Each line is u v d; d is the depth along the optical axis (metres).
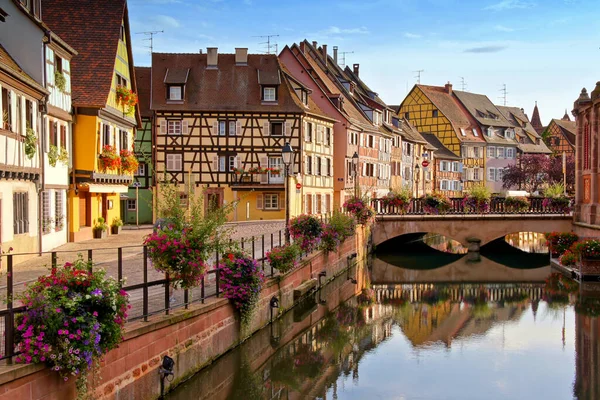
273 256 18.44
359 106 55.97
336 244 27.03
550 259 36.34
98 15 27.50
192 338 12.47
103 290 8.72
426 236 54.09
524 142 84.00
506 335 19.27
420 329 19.94
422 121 76.25
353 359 16.34
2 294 9.82
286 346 17.36
